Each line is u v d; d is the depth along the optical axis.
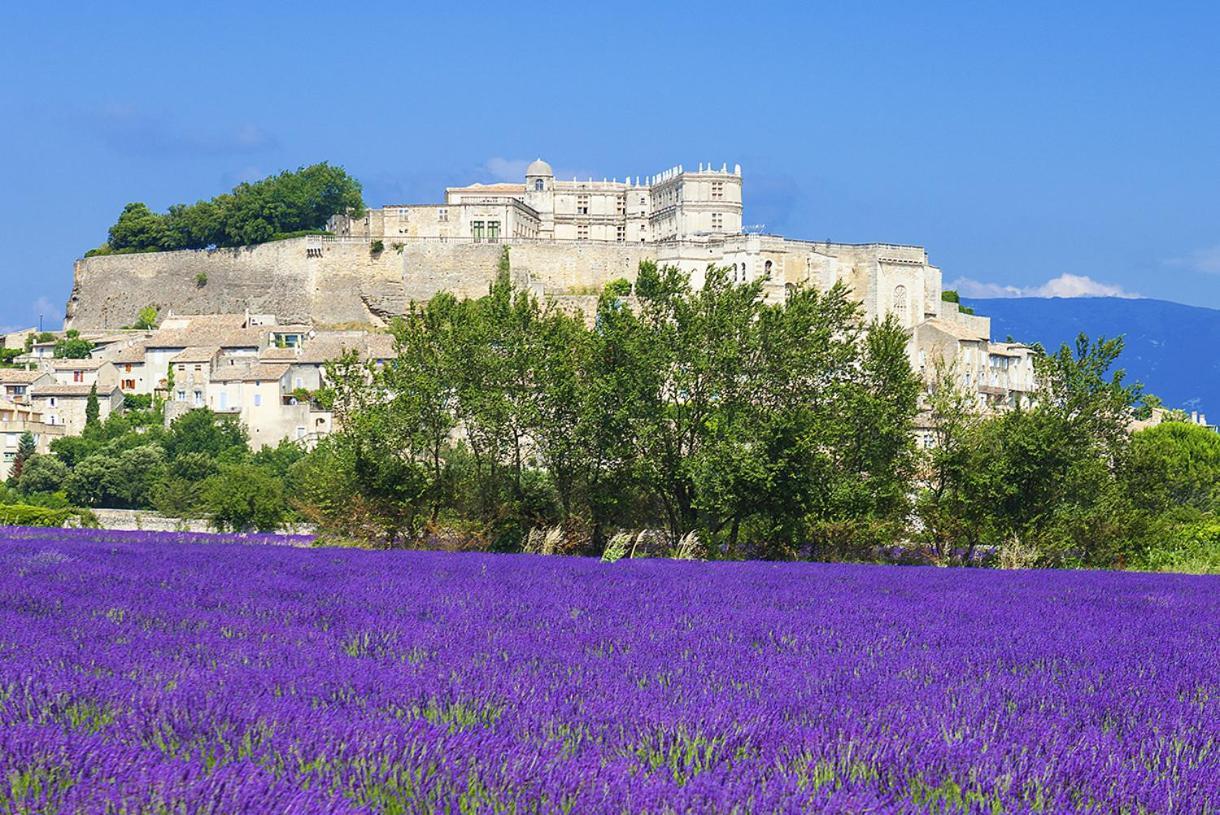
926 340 193.75
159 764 12.02
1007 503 62.06
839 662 21.50
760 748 14.52
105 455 153.00
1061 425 61.56
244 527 103.25
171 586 30.88
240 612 25.83
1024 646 24.45
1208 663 22.91
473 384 64.06
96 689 15.78
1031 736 15.18
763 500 60.19
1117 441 64.31
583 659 20.58
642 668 19.91
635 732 14.68
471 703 16.03
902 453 63.62
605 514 63.91
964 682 19.58
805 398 64.62
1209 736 15.79
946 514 62.56
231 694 15.73
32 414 184.25
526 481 65.25
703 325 64.12
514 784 12.20
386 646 21.53
